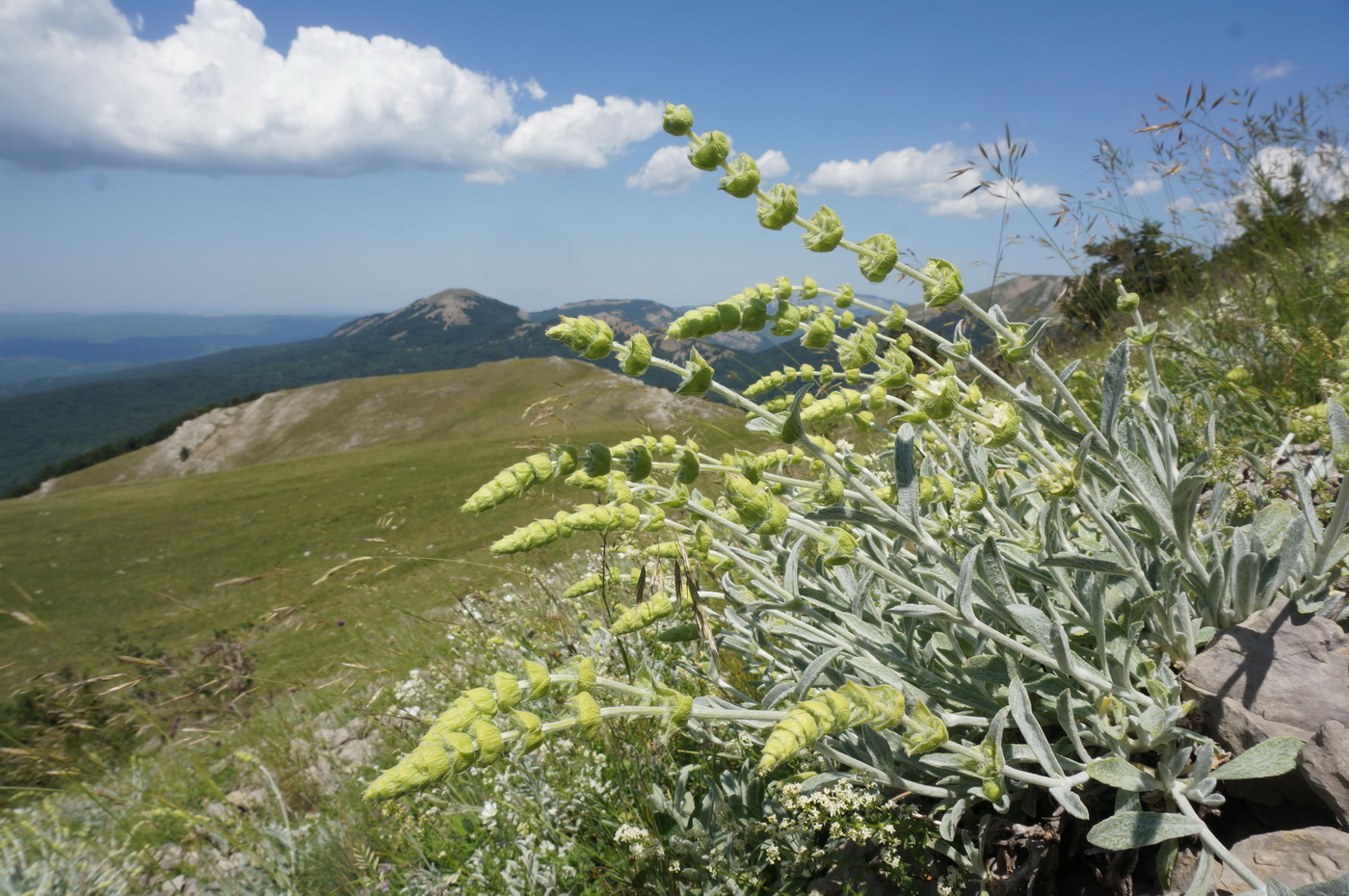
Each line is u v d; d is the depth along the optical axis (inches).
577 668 50.3
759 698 84.2
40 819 143.9
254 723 165.5
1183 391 121.3
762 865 75.3
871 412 70.3
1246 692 57.3
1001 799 55.4
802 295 56.9
